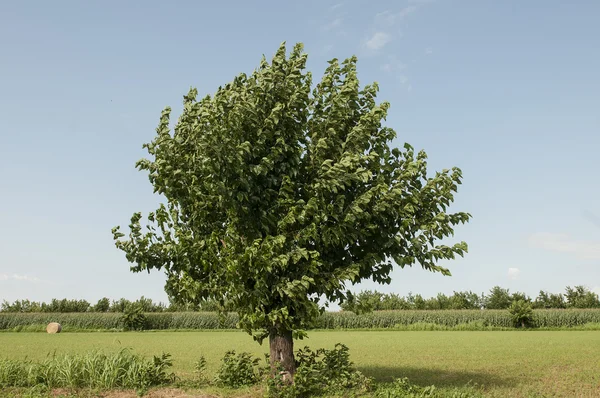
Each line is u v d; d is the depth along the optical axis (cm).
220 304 1334
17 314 6638
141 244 1343
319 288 1297
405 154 1424
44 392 1389
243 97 1262
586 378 1828
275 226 1285
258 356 2705
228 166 1214
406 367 2166
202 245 1277
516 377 1850
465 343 3694
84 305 8675
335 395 1303
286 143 1345
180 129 1352
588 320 6469
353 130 1316
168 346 3469
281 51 1374
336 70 1421
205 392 1397
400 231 1309
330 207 1254
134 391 1409
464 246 1362
